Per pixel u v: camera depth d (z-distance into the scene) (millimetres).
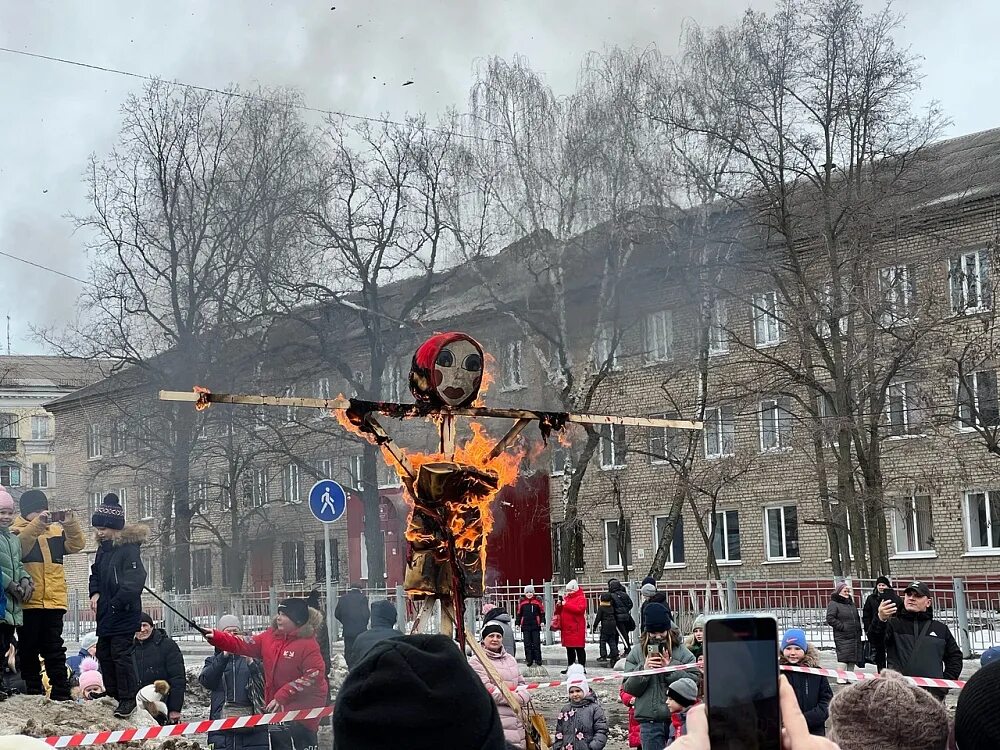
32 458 76062
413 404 5598
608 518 45781
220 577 52000
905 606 11523
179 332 39969
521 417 5738
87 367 44438
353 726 2488
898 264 30859
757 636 2281
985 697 2504
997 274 29719
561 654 27578
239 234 39219
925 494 37281
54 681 11453
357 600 13531
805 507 40250
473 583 5344
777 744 2250
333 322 41844
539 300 36531
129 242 40906
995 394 32906
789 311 31797
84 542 11703
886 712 3344
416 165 38750
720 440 41781
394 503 44000
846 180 30406
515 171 36000
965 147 39344
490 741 2551
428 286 39625
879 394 30141
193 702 20547
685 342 35031
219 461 48812
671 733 11211
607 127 34000
